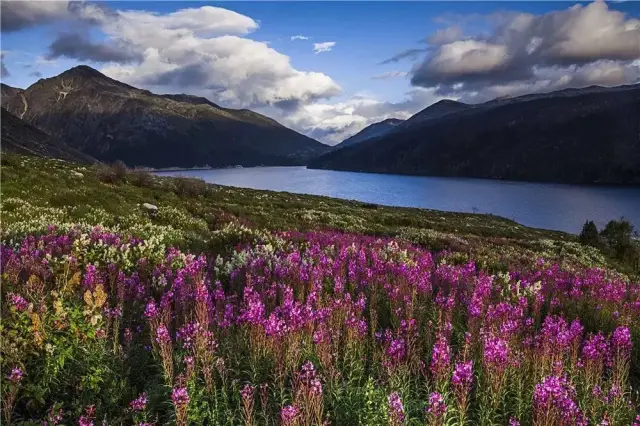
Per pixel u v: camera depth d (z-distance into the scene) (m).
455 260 18.38
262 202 45.53
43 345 5.79
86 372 5.81
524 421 5.40
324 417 5.29
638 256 34.50
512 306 9.22
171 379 5.57
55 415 4.94
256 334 6.50
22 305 6.15
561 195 197.00
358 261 13.38
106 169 37.81
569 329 7.43
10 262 9.12
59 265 9.38
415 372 6.18
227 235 17.44
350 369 6.30
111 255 10.78
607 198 184.50
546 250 31.86
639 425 4.90
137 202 29.02
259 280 9.86
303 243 17.72
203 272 10.89
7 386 5.15
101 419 5.25
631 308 10.09
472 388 6.20
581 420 5.01
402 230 33.38
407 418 4.97
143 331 7.44
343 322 7.51
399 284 10.26
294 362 5.96
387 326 8.48
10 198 21.62
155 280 9.77
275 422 5.07
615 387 5.60
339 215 40.53
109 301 8.27
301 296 8.91
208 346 6.07
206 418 5.36
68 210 22.95
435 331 7.48
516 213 132.50
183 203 33.34
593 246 38.00
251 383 5.80
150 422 5.20
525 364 6.32
